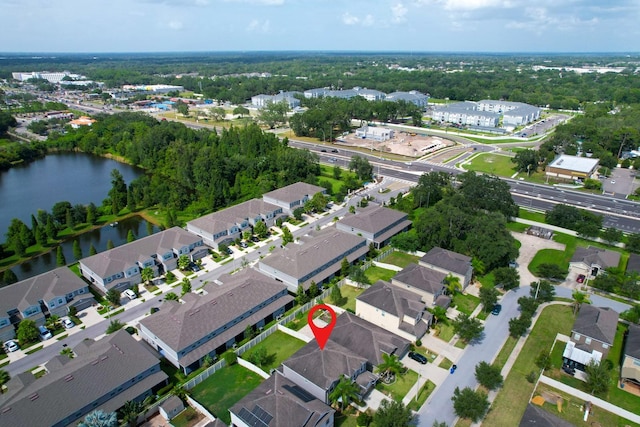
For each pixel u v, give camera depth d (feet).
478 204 393.50
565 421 173.27
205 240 366.43
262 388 189.26
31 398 177.88
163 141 620.90
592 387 202.90
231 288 258.57
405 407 194.70
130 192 456.04
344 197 467.52
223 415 192.13
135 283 305.32
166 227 404.57
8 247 371.35
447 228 334.65
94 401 185.68
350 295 288.51
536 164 557.74
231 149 599.16
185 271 324.39
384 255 341.21
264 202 416.67
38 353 238.48
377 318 250.37
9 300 260.01
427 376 215.31
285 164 513.04
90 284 309.42
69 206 422.00
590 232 362.94
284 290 272.72
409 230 387.55
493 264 313.73
